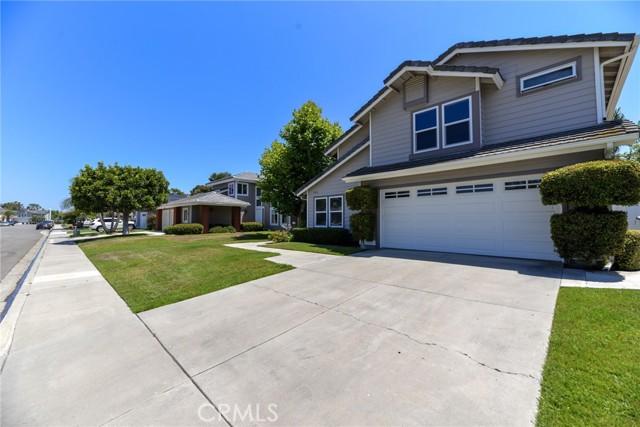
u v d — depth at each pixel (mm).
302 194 14891
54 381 2568
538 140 6910
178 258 9133
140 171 21094
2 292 6395
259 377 2482
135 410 2117
